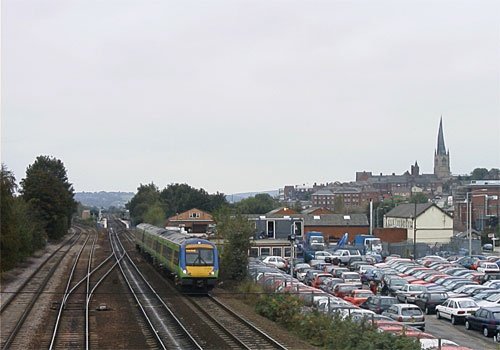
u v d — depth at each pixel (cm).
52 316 10756
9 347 8138
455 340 10944
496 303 13350
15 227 16825
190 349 8025
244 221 16075
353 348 8000
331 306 10769
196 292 14088
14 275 17275
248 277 15400
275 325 10012
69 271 18962
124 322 10119
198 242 14138
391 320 9994
